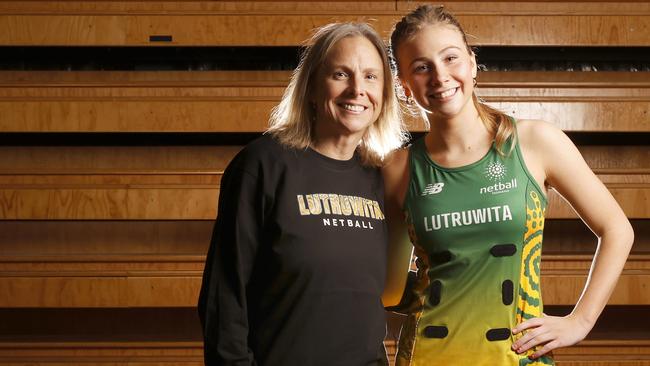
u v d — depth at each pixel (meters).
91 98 3.38
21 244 3.41
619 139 3.47
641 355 3.06
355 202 1.58
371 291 1.55
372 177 1.67
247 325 1.54
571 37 3.44
